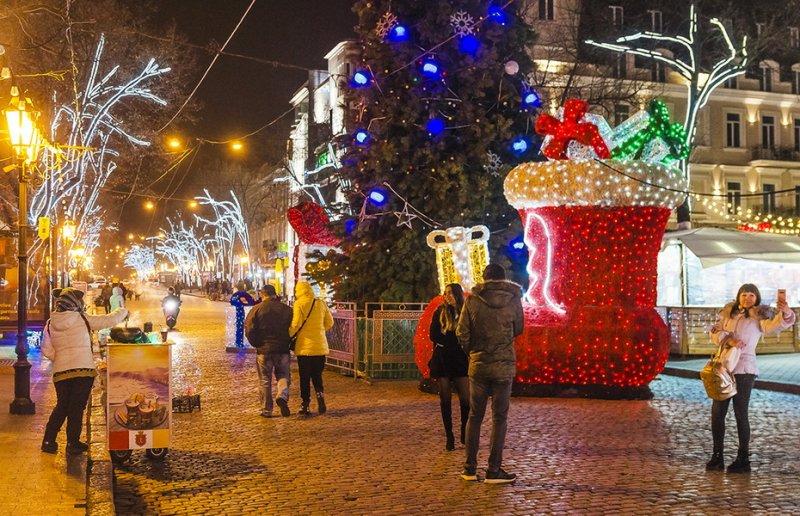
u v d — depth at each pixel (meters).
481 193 17.08
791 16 35.81
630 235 13.74
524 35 17.75
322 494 7.52
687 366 18.44
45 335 8.95
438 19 16.70
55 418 8.89
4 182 25.58
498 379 7.89
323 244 21.97
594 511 6.90
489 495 7.44
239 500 7.34
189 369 18.41
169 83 30.23
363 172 17.70
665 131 14.27
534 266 14.42
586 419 11.60
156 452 8.88
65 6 24.16
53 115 25.86
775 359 19.83
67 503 6.89
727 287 22.38
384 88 17.47
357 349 16.97
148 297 85.75
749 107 41.00
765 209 39.72
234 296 23.11
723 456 8.84
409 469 8.53
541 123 14.20
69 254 34.50
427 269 17.45
